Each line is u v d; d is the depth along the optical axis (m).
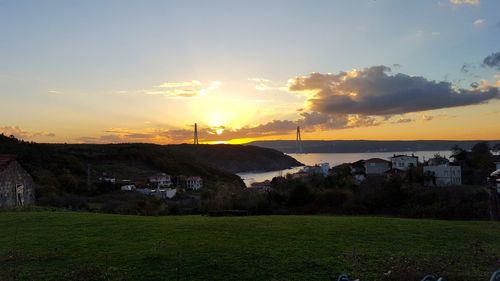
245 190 37.56
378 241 12.99
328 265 10.28
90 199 53.59
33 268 10.14
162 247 11.96
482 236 13.96
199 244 12.35
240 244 12.37
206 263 10.44
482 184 53.75
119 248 11.95
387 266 10.18
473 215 29.64
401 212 32.16
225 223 16.38
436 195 34.66
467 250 11.88
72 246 12.24
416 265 9.95
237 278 9.50
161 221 17.14
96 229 14.98
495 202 14.01
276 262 10.54
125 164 105.88
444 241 13.10
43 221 16.84
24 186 31.34
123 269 10.04
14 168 29.78
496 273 7.71
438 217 29.92
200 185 92.19
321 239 13.16
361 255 11.19
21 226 15.68
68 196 49.72
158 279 9.44
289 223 16.48
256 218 18.55
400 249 11.95
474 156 72.75
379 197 34.44
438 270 9.62
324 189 38.53
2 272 9.82
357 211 33.31
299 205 35.41
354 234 14.04
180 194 74.31
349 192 36.59
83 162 95.25
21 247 12.15
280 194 36.03
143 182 88.94
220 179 109.81
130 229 14.93
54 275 9.64
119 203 46.91
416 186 38.31
